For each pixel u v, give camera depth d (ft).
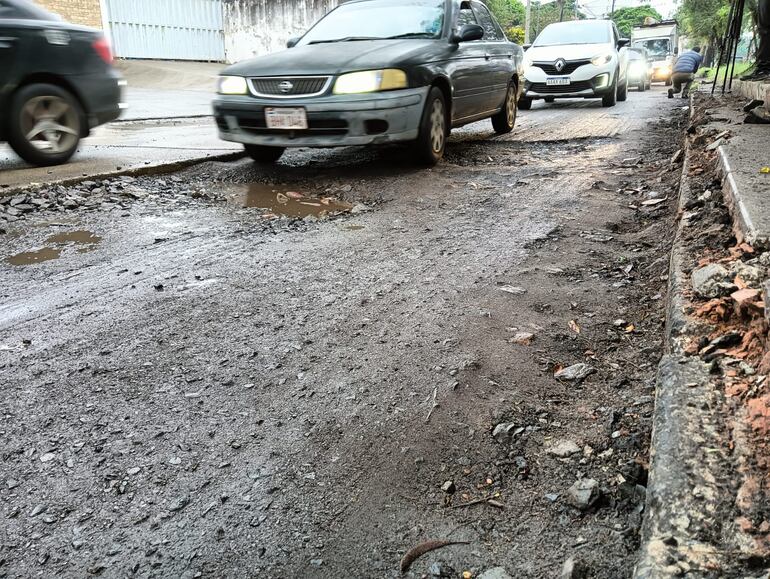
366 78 19.03
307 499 6.31
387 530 5.89
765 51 30.68
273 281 11.84
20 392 8.19
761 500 4.69
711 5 87.20
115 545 5.80
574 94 42.98
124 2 68.49
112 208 16.84
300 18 72.95
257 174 20.86
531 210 16.42
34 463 6.88
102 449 7.09
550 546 5.60
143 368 8.75
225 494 6.39
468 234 14.52
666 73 93.86
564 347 9.20
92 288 11.54
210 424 7.51
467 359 8.80
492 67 25.88
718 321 7.45
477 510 6.09
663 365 6.76
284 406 7.84
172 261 12.92
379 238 14.37
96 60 21.57
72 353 9.17
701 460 5.17
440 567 5.43
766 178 12.12
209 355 9.09
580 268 12.31
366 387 8.21
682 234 11.08
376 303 10.77
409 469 6.70
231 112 20.30
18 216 15.84
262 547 5.73
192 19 74.84
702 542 4.43
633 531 5.64
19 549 5.77
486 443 7.06
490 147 25.94
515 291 11.17
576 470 6.54
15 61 19.49
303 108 19.15
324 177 20.38
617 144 25.81
